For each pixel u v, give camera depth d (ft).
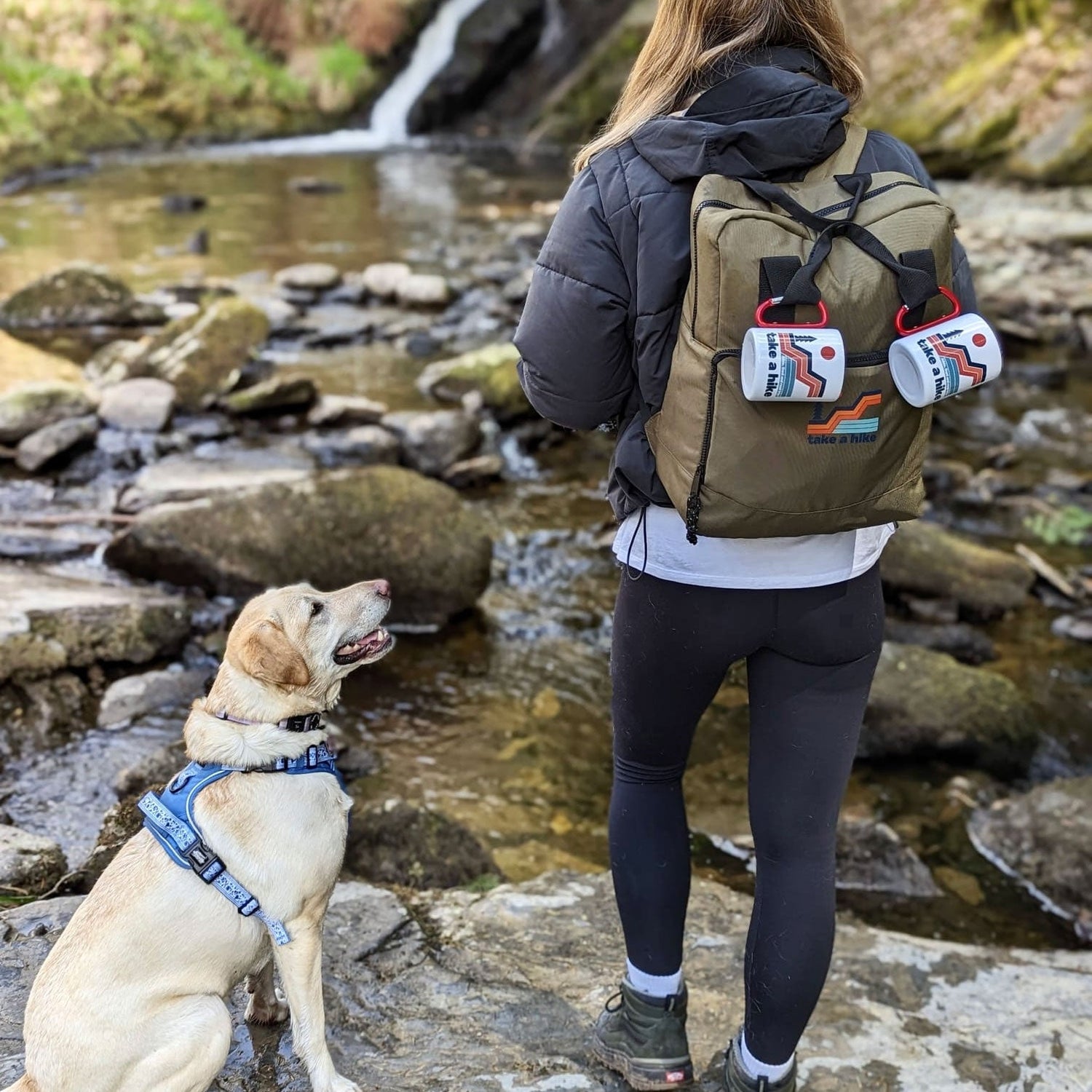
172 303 29.55
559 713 15.69
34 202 41.60
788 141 6.40
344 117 60.49
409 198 45.24
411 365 27.07
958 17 51.21
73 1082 6.86
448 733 15.07
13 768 12.99
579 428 7.30
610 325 6.59
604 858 12.87
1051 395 28.14
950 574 18.74
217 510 16.78
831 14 7.05
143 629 15.19
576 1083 8.15
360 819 11.53
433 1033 8.57
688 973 9.62
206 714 7.84
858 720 7.26
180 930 7.19
